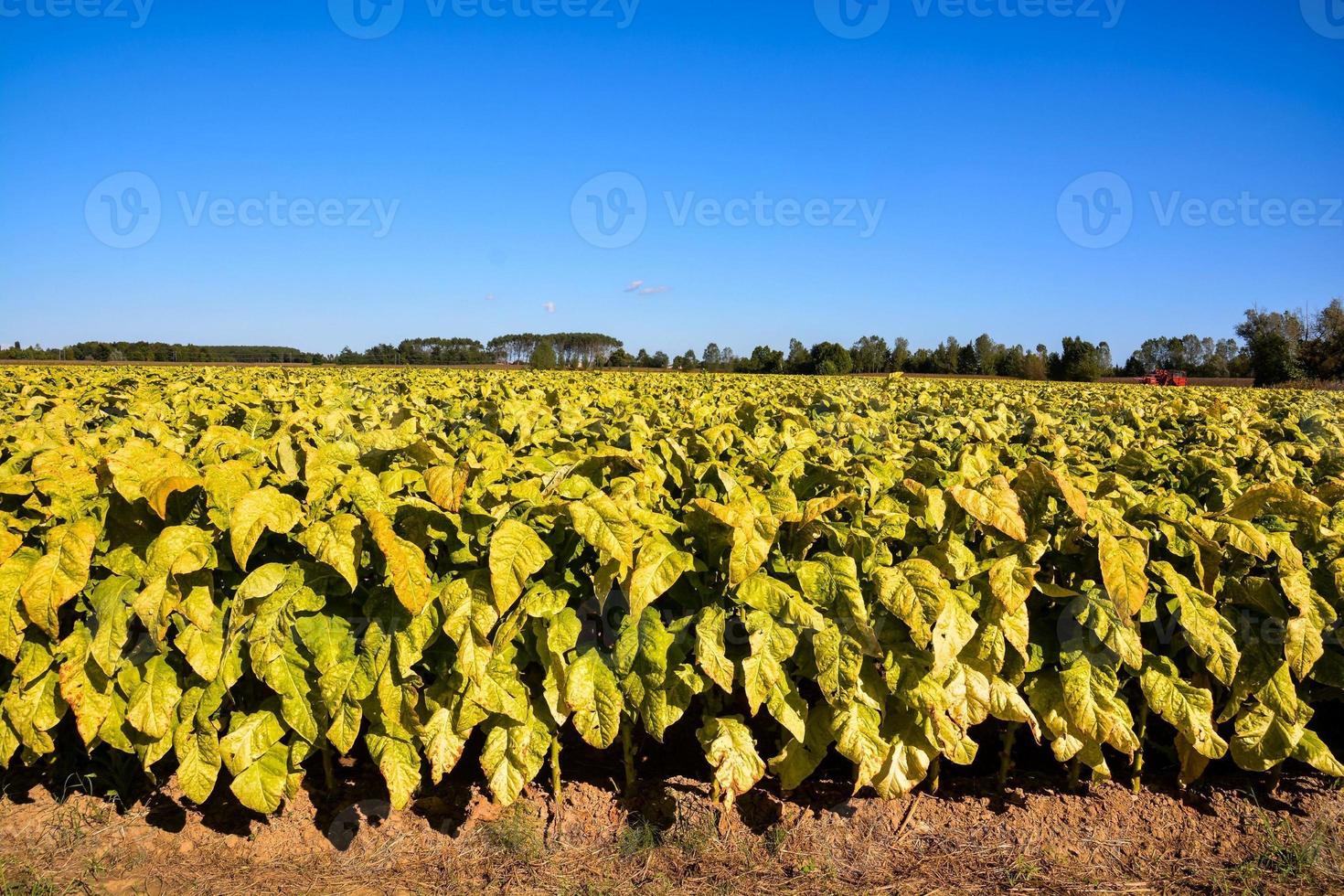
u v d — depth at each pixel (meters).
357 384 11.66
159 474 2.98
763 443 4.72
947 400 9.88
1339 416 8.23
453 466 3.10
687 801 3.60
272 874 3.26
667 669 3.09
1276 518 3.55
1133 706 3.77
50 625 2.78
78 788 3.71
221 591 3.16
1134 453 4.71
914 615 2.86
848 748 3.10
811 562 3.09
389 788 3.06
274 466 3.82
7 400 8.05
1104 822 3.57
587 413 7.05
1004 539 3.20
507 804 3.16
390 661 2.99
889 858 3.38
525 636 3.14
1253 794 3.67
